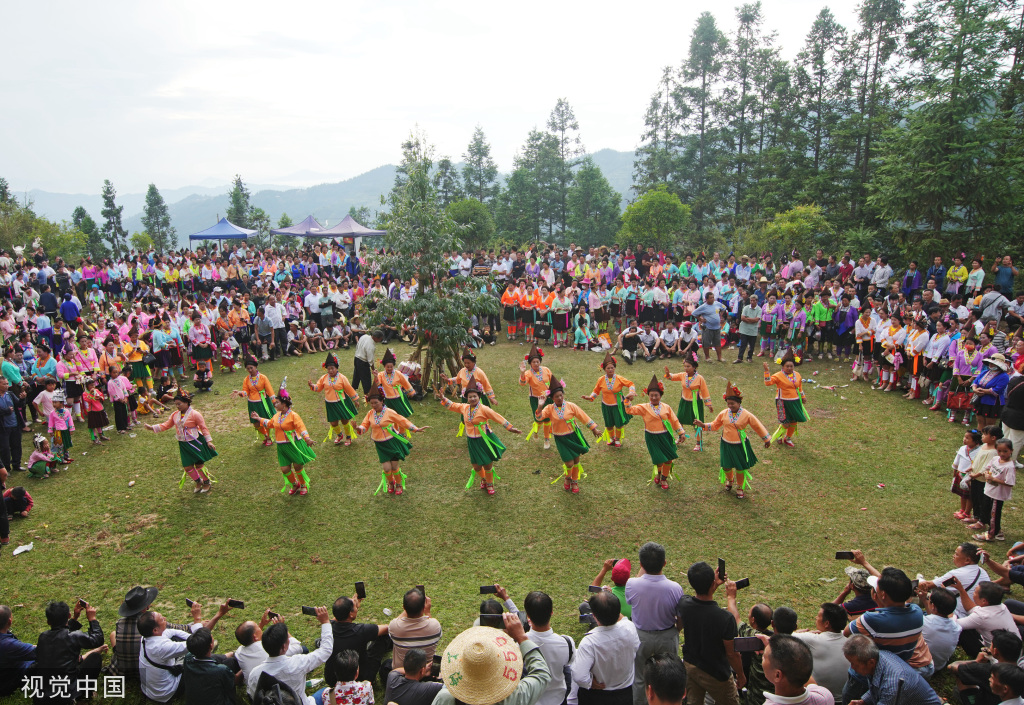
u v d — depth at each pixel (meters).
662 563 5.50
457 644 4.51
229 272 25.47
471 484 10.54
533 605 5.12
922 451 11.25
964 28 21.11
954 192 20.69
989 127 20.83
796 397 11.35
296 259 26.17
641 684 5.46
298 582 8.00
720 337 17.34
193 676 5.43
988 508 8.54
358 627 6.04
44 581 8.09
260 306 19.36
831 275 20.45
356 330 19.92
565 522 9.33
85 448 12.43
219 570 8.30
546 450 11.96
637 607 5.51
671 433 10.14
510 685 4.29
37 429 13.58
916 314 14.15
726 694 5.18
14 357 13.85
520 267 24.64
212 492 10.50
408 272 14.04
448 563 8.36
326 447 12.39
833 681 5.50
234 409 14.63
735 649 5.06
